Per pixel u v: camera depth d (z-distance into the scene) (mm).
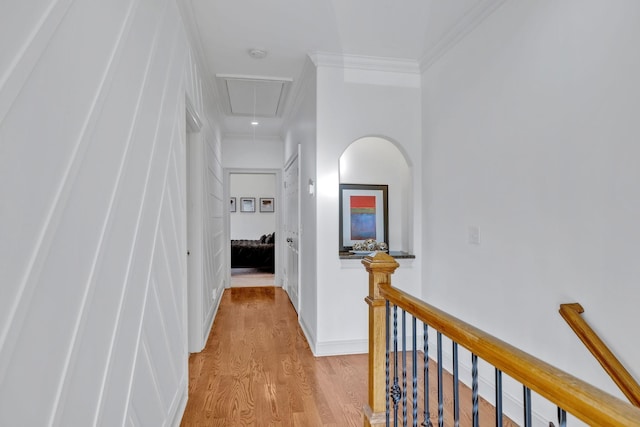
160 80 1690
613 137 1499
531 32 1936
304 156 3717
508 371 794
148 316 1519
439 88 2891
